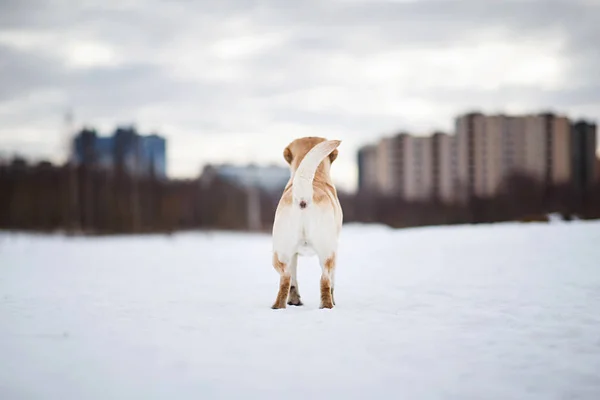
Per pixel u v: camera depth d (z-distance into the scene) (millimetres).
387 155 95812
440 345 5613
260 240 39094
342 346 5520
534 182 73688
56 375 4637
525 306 7816
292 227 7344
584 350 5477
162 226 66625
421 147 92688
